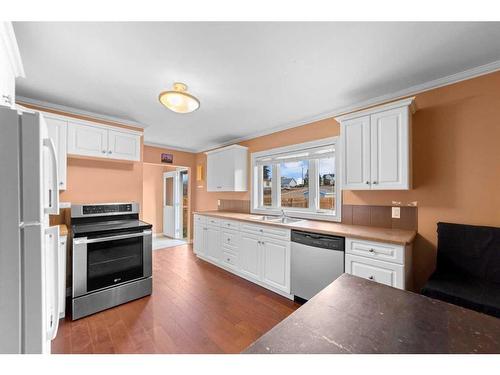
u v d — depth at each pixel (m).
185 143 4.61
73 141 2.47
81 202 2.80
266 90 2.23
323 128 2.91
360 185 2.20
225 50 1.59
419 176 2.12
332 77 1.98
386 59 1.70
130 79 2.00
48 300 1.09
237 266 3.19
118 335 1.87
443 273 1.82
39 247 0.89
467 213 1.88
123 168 3.15
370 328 0.70
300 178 3.28
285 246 2.54
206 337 1.85
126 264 2.45
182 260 3.94
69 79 2.00
